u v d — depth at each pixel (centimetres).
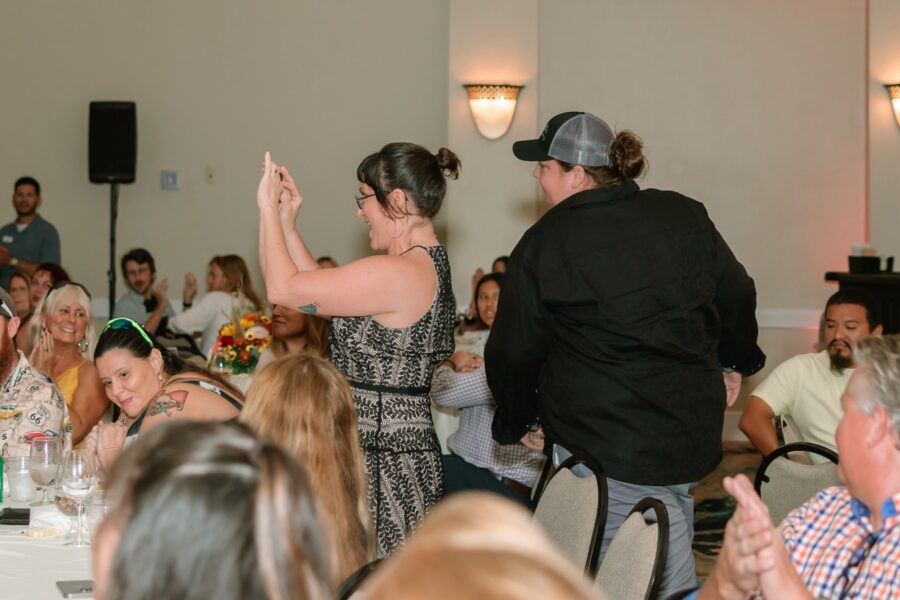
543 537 71
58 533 255
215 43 816
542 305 258
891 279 650
